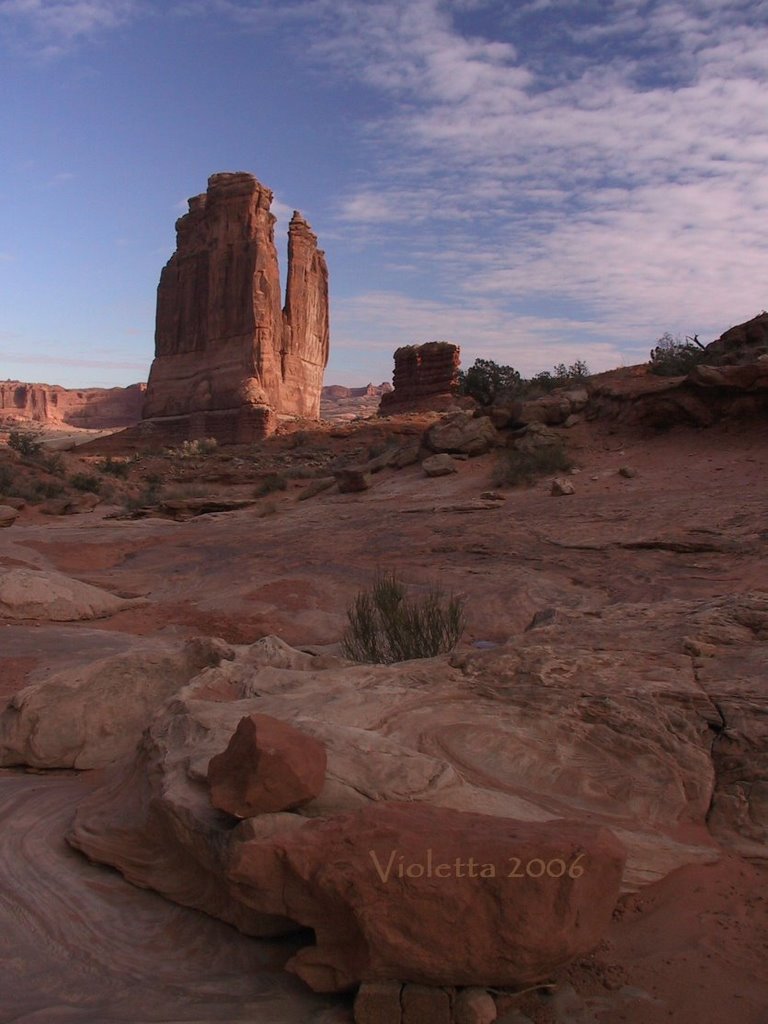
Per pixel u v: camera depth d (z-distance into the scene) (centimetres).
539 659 654
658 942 406
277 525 2544
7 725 736
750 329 2972
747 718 550
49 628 1423
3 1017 368
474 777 523
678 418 2492
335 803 445
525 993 369
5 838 566
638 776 525
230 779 437
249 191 9288
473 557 1723
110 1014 370
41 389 19712
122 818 535
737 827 496
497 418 3000
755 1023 347
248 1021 364
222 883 436
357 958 365
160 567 2214
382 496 2755
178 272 9862
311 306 10031
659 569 1437
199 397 9138
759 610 745
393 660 979
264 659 788
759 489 1809
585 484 2225
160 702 763
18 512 3725
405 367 8688
